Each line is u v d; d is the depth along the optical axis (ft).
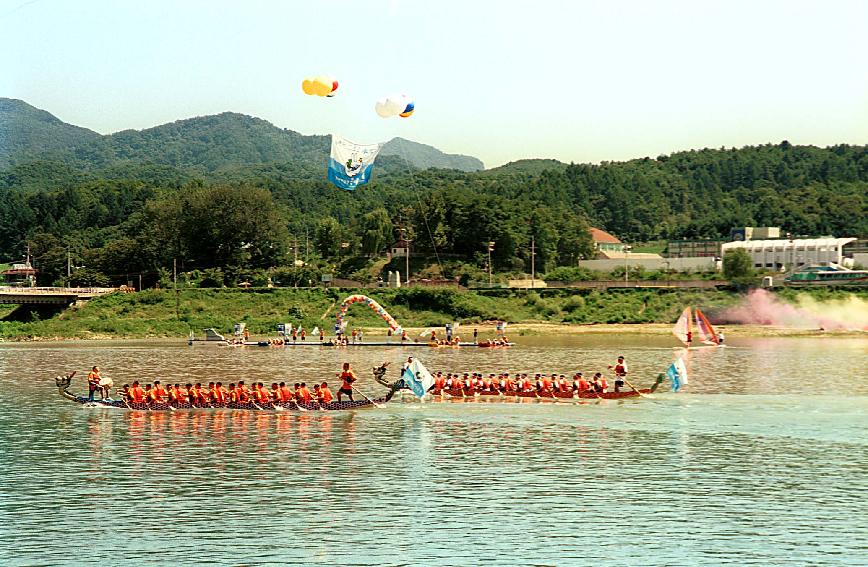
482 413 269.03
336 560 149.07
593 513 171.32
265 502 179.73
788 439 229.45
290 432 245.45
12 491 188.65
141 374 386.11
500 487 188.75
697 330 607.78
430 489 187.83
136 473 202.28
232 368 406.82
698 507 174.60
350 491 186.70
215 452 221.87
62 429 253.44
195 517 170.81
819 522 165.48
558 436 235.81
